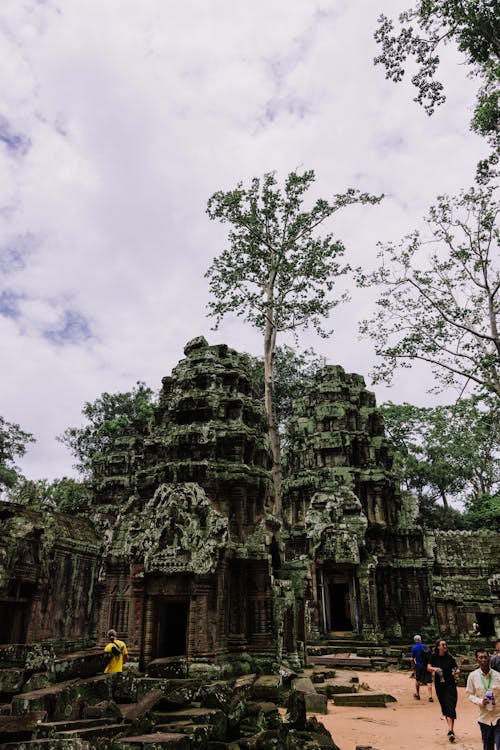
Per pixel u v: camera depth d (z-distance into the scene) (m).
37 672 14.56
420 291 27.45
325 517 33.75
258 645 17.91
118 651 14.48
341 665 26.11
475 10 17.88
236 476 19.77
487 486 56.41
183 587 16.89
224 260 31.23
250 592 18.67
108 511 38.84
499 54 19.23
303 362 50.94
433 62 18.58
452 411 28.55
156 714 11.40
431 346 26.66
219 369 22.56
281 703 15.23
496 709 9.45
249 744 9.60
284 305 30.00
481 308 26.75
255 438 21.45
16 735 9.55
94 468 43.28
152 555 17.19
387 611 34.78
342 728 13.81
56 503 46.69
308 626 31.03
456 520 55.88
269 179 30.42
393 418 57.31
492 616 31.38
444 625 31.36
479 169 23.41
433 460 56.62
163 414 22.83
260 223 30.81
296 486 39.47
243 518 19.69
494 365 25.11
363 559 32.88
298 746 10.18
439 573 34.94
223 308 30.73
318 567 32.72
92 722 10.15
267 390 29.92
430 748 11.91
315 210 29.95
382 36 18.70
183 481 19.69
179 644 18.98
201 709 11.93
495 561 34.09
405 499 39.94
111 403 55.16
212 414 21.19
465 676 21.75
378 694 17.56
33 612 22.59
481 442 50.34
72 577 26.08
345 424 41.41
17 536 21.86
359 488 38.72
